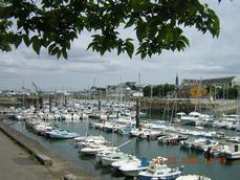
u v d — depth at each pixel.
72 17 3.18
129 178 34.84
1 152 20.22
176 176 33.78
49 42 3.24
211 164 40.69
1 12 3.04
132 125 71.06
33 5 3.08
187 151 48.88
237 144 47.09
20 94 164.62
